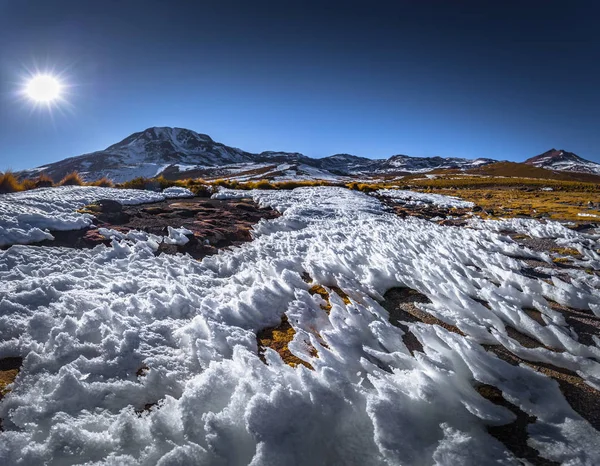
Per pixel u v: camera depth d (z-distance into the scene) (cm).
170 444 180
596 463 166
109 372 251
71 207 1018
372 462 171
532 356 265
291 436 177
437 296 377
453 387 212
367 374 221
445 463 162
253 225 1012
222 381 217
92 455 175
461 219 1339
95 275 490
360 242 696
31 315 338
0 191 1446
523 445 181
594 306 356
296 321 341
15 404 216
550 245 769
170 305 363
